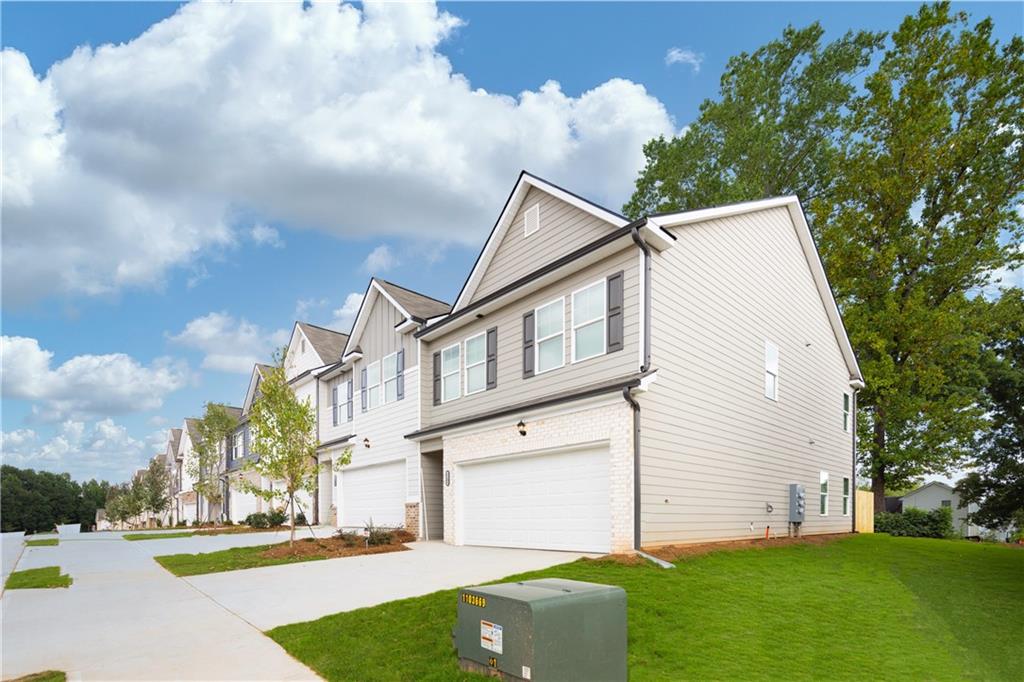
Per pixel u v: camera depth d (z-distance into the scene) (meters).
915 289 26.25
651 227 12.13
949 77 26.23
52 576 12.83
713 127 30.84
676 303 13.02
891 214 27.02
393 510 21.02
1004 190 25.50
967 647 7.29
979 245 26.47
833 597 9.45
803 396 18.48
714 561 11.28
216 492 35.44
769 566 11.51
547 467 13.85
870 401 26.61
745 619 7.91
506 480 15.12
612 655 5.36
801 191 30.64
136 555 16.89
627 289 12.55
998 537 34.47
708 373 13.90
